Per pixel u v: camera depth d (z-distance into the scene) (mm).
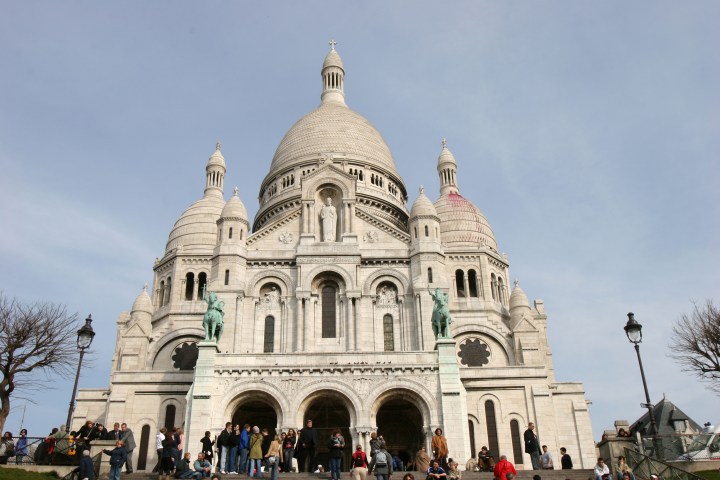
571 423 66312
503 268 81375
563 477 40688
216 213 83875
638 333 44781
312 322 62250
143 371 64812
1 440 41750
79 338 46500
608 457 41125
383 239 67375
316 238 66250
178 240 81688
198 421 52094
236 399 53656
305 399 53375
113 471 36062
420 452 42688
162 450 39000
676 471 37094
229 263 63688
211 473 42094
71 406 44250
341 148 88812
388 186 88438
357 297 62938
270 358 54625
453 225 81625
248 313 62750
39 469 38750
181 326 74812
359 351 56531
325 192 69625
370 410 52781
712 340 55625
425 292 63062
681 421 72688
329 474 41406
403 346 62000
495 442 63750
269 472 41844
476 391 65750
